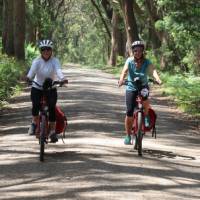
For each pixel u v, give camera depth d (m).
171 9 31.19
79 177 10.69
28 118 20.28
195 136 17.80
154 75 13.18
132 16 40.81
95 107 22.86
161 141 16.19
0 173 11.29
